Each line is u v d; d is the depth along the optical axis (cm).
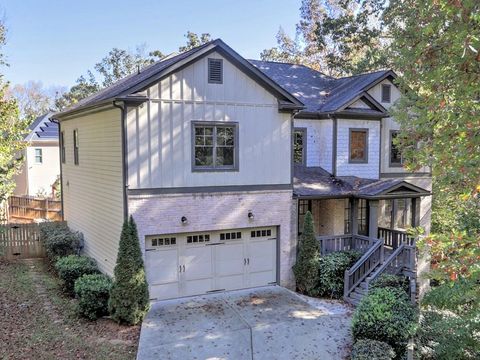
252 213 1416
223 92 1340
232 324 1150
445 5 793
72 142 1836
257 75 1378
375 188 1575
